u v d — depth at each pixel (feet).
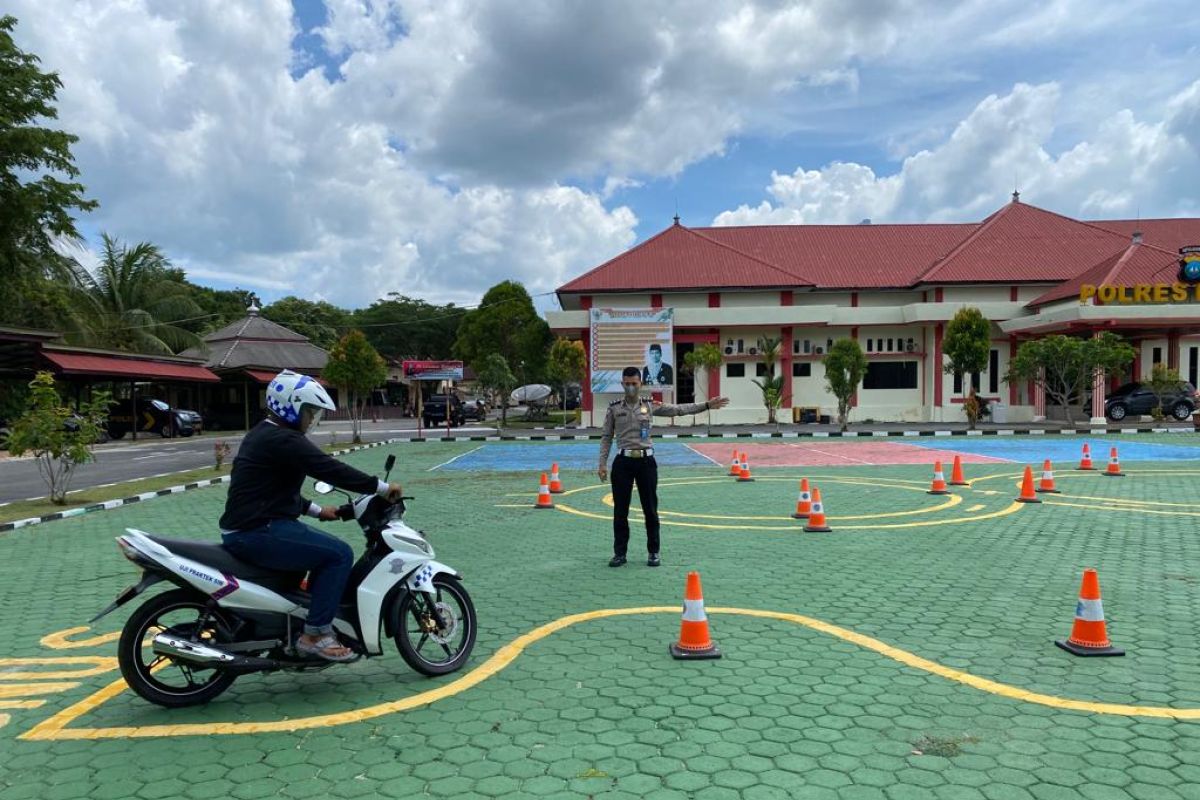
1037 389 109.09
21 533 34.06
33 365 86.22
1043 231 122.93
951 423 109.50
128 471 62.44
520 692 14.67
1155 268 100.58
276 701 14.40
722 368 114.42
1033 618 19.03
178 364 113.80
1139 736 12.55
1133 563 24.86
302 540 14.11
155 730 13.21
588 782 11.19
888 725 13.03
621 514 24.99
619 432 25.08
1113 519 32.96
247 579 14.01
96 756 12.28
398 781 11.31
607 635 18.02
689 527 31.91
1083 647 16.40
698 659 16.30
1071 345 89.81
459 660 15.90
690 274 116.98
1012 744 12.29
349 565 14.62
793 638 17.65
